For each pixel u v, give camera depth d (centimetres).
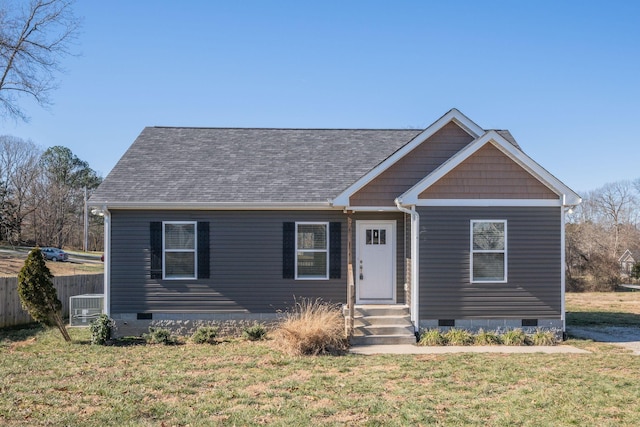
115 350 1311
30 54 3012
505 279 1446
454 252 1441
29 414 788
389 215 1589
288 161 1723
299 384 962
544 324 1448
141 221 1523
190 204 1491
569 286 3469
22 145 6644
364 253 1585
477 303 1440
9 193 6144
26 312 1806
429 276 1437
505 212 1451
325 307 1488
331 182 1612
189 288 1524
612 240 5459
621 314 2094
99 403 847
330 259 1555
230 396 885
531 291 1448
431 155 1552
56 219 6600
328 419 771
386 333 1416
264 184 1591
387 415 791
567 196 1444
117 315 1510
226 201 1502
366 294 1577
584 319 1938
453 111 1545
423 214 1441
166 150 1758
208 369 1089
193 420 764
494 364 1141
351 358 1200
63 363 1152
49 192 6581
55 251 4741
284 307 1539
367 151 1798
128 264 1517
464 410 816
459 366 1120
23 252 4900
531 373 1059
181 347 1346
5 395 885
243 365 1123
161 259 1520
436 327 1431
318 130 1933
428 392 919
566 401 865
